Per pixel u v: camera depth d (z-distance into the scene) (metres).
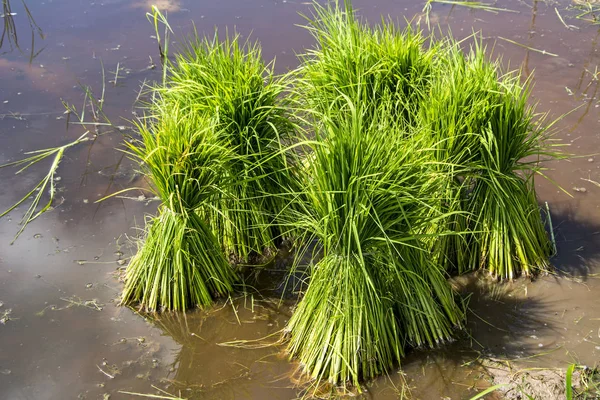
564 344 2.42
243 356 2.41
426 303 2.41
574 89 3.03
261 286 2.54
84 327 2.46
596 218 2.67
